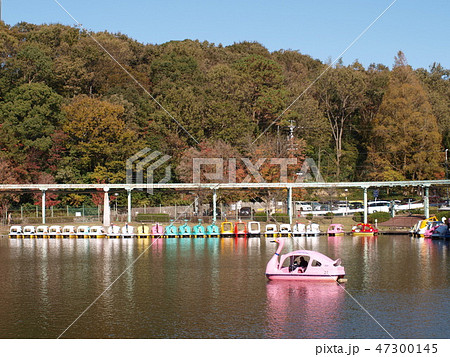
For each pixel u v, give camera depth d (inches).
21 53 4146.2
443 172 4163.4
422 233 2689.5
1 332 965.2
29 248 2252.7
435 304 1141.7
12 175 3408.0
